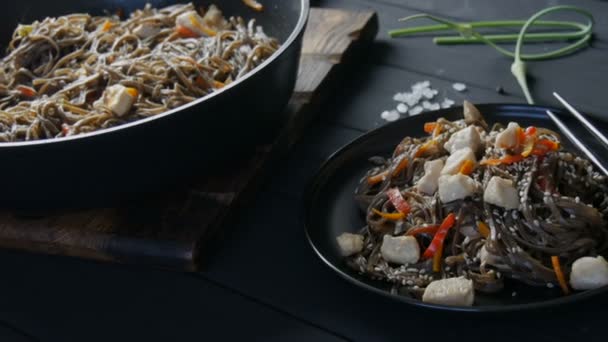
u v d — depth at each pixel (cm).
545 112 81
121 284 75
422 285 70
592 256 69
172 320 72
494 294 69
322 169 79
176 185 76
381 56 98
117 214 79
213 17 93
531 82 91
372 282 71
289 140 86
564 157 73
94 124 78
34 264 78
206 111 72
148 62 85
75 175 71
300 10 89
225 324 71
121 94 78
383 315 70
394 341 68
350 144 81
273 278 74
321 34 97
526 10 101
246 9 95
